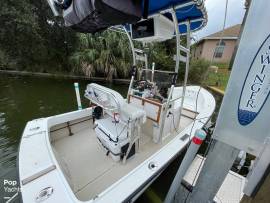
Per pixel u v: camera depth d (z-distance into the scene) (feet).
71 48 27.40
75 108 14.24
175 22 5.11
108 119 6.47
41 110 13.48
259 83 1.87
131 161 6.15
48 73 28.19
